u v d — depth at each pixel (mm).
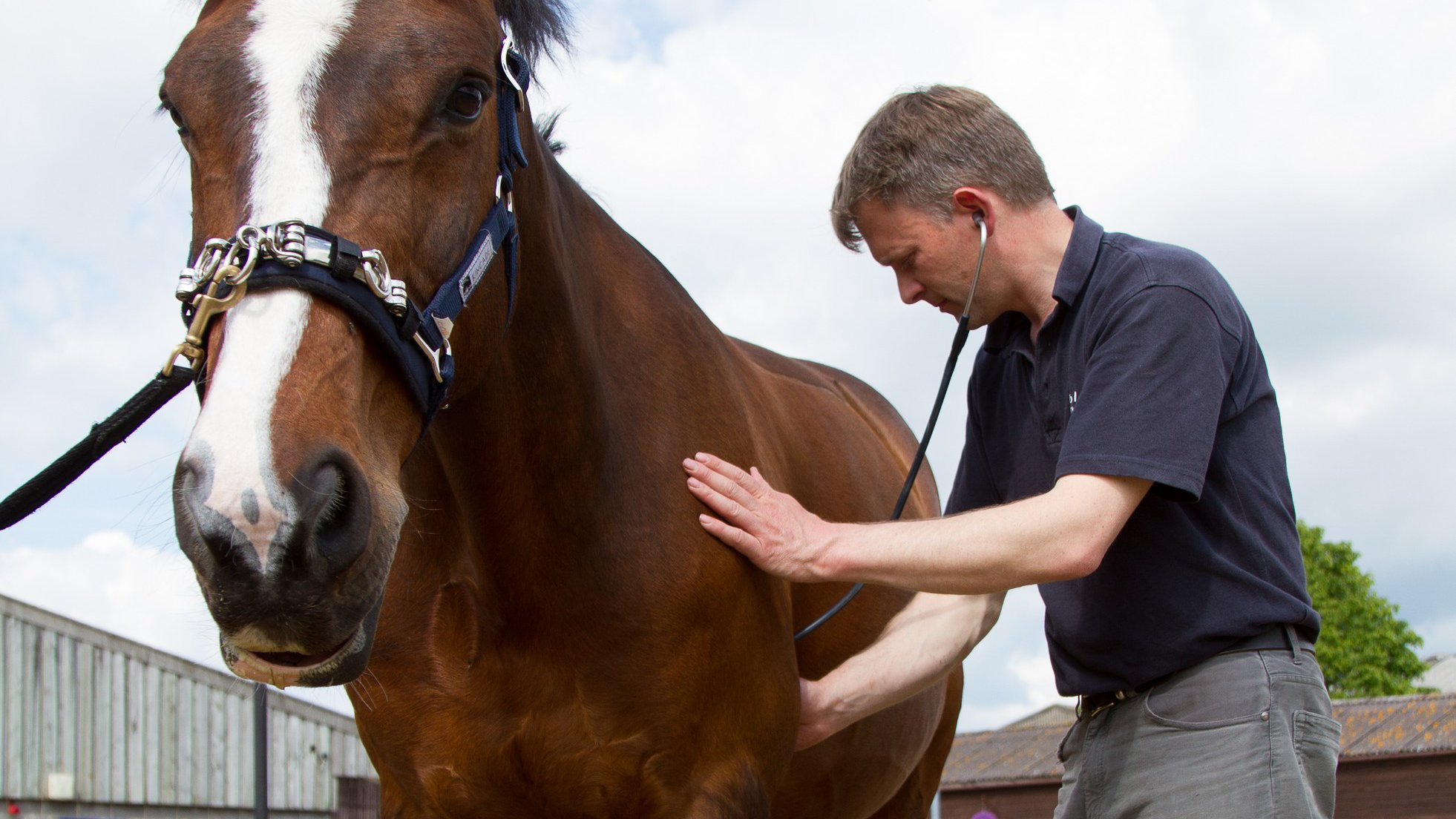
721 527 1775
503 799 1725
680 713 1726
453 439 1654
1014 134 1831
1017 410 2008
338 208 1257
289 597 1113
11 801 9742
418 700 1729
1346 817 12938
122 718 10414
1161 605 1716
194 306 1237
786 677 1890
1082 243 1783
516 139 1558
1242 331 1742
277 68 1278
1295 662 1688
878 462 2750
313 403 1179
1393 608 23969
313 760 11219
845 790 2422
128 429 1558
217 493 1092
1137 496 1633
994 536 1636
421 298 1349
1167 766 1710
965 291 1872
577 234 1863
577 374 1688
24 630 10000
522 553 1680
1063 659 1869
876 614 2438
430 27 1351
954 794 16141
